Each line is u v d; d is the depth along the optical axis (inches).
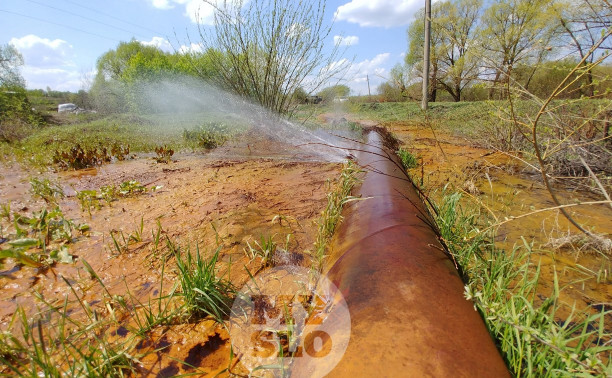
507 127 210.8
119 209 156.0
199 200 164.1
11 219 147.4
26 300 89.4
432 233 77.3
